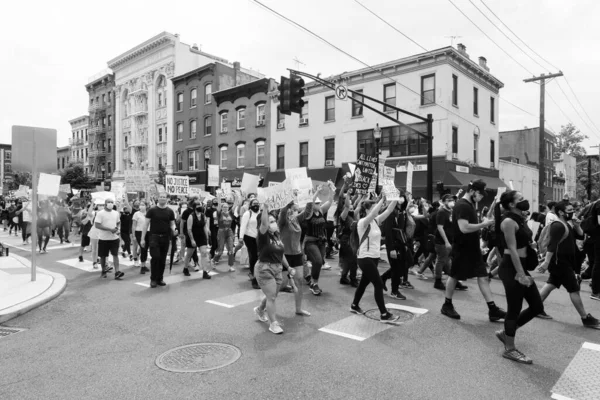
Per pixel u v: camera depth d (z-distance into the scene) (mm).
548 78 22234
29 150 8555
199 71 37594
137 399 3691
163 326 5836
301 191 6516
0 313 6246
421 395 3695
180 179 14562
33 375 4254
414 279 9281
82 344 5164
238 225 12172
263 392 3779
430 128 15117
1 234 21734
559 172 39188
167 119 41625
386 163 25406
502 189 8633
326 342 5098
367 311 6531
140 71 45031
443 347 4902
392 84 25359
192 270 10516
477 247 6016
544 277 9562
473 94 26109
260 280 5566
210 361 4520
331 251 12570
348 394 3725
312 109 29234
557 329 5621
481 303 7031
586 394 3715
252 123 33344
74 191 23828
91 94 55031
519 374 4133
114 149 50438
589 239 8898
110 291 8164
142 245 9156
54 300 7484
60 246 15938
